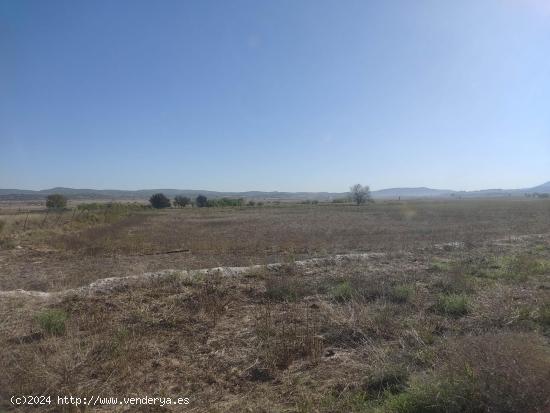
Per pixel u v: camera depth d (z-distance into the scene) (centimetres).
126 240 2083
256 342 602
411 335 602
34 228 2691
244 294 878
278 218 4138
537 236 1833
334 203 9412
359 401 429
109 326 673
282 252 1661
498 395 369
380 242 1866
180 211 6353
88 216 3781
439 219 3500
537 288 868
